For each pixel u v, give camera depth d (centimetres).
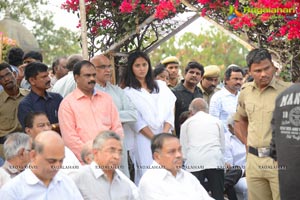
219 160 871
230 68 987
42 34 2352
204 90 1067
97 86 816
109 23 895
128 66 848
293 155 568
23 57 997
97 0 887
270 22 757
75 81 779
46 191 559
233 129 799
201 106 885
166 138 630
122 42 887
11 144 623
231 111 977
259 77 684
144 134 830
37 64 778
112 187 602
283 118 577
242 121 734
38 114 686
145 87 848
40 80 775
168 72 1048
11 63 1006
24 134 632
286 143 574
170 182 630
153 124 833
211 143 869
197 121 874
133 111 819
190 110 891
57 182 567
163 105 845
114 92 821
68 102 758
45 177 556
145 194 626
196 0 818
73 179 598
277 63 765
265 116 688
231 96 987
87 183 596
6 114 821
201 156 865
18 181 558
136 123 831
